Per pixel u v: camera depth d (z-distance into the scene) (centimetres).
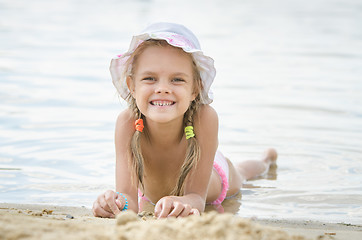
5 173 465
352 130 620
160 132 397
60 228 227
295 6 2103
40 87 799
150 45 370
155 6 1989
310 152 551
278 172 509
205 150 397
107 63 995
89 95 766
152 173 421
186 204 343
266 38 1342
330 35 1385
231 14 1831
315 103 740
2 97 730
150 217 347
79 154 525
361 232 304
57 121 632
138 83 372
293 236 227
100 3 2027
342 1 2277
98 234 216
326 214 394
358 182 471
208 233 218
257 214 399
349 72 953
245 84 859
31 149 532
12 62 970
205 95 391
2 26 1384
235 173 472
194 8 1981
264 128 629
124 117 405
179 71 365
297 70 973
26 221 240
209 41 1284
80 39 1240
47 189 433
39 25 1428
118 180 396
